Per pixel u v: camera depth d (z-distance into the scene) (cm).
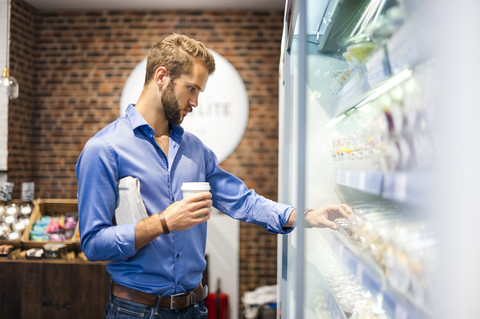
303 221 75
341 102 155
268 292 461
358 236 127
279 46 504
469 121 60
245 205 189
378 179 103
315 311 146
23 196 405
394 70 98
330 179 163
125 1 479
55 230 381
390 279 99
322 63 152
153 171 168
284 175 218
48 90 509
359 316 117
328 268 156
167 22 505
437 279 64
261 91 504
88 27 506
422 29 76
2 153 446
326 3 122
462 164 60
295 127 166
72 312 346
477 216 59
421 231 74
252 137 504
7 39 447
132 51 505
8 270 348
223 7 496
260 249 497
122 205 160
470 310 59
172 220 149
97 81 506
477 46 60
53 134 510
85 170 157
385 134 108
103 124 507
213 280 478
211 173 196
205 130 501
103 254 153
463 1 60
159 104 170
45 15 508
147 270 162
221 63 501
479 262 59
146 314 161
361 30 126
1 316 348
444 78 62
